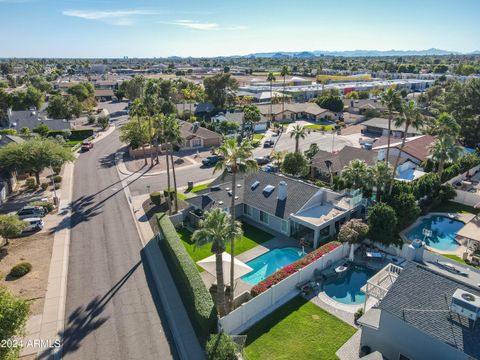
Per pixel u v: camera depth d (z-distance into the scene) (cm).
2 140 6469
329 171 5884
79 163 6994
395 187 4534
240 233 2702
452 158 5269
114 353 2419
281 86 16712
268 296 2894
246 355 2388
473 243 3897
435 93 12125
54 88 17938
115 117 12119
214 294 3056
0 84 16888
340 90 15450
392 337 2239
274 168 6347
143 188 5622
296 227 4159
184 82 15438
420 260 3575
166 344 2498
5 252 3675
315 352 2431
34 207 4500
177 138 4591
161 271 3353
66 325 2672
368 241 3888
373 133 9500
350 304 2975
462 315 2038
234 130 9288
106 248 3800
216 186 4928
